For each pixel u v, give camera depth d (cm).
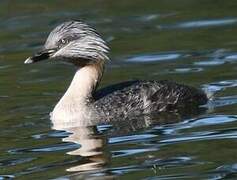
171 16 2530
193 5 2639
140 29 2414
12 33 2469
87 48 1720
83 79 1722
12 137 1570
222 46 2145
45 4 2742
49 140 1537
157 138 1498
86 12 2634
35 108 1755
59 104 1705
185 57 2077
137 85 1736
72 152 1451
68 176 1321
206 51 2114
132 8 2658
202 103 1712
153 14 2575
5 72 2075
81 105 1689
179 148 1426
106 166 1361
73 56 1720
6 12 2680
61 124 1644
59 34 1727
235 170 1293
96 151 1448
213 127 1537
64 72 2036
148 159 1380
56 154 1446
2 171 1374
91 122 1650
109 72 2008
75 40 1722
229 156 1359
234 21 2405
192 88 1753
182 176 1283
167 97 1706
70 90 1719
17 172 1362
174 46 2194
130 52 2170
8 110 1750
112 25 2481
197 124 1568
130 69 2017
